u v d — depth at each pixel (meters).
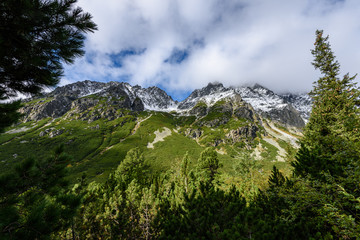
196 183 10.30
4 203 3.21
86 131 163.75
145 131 169.25
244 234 4.14
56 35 3.68
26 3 2.86
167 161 95.12
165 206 9.59
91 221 9.22
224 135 169.00
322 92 15.93
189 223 5.43
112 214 10.20
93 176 77.56
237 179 19.80
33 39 3.61
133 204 10.68
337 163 7.06
